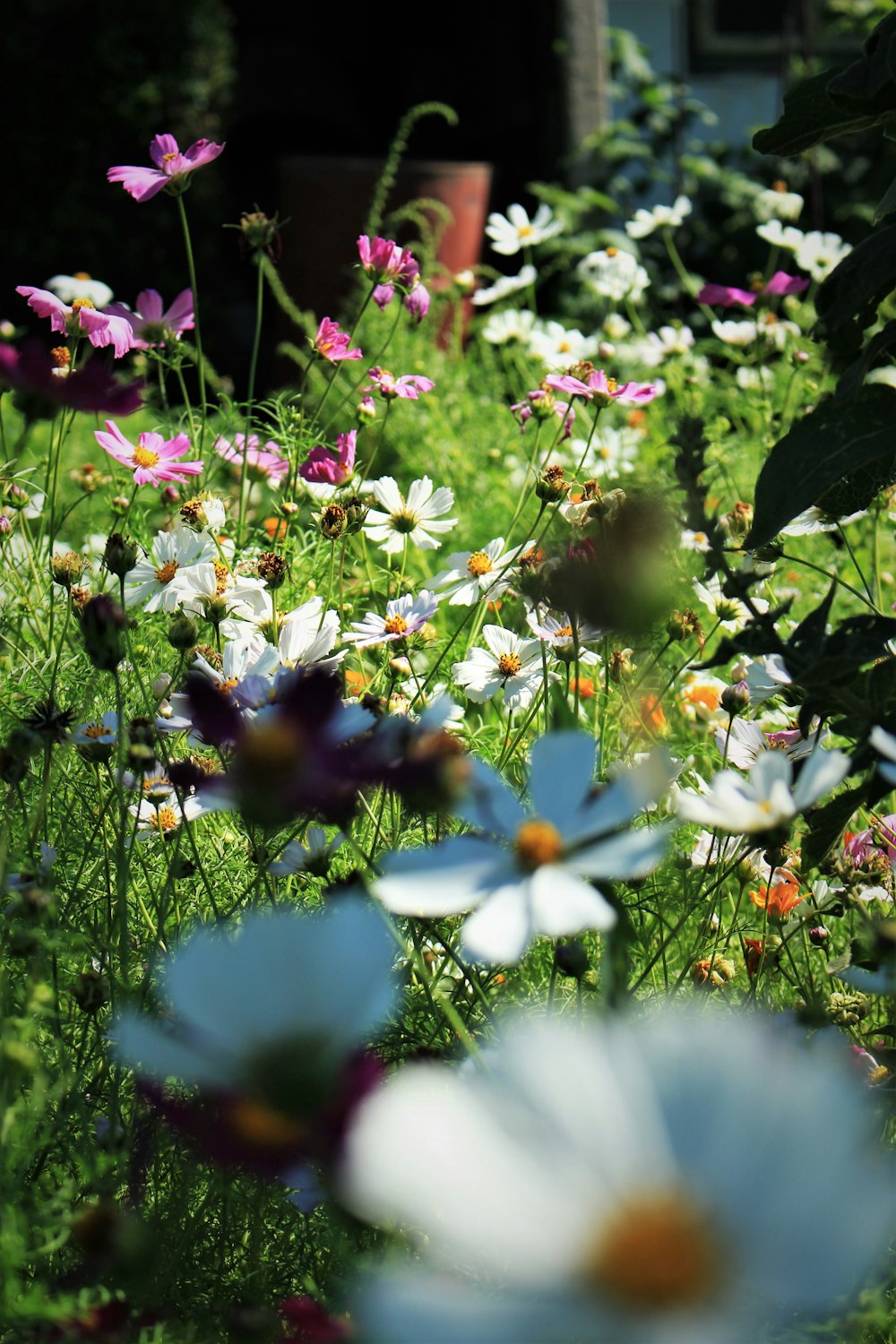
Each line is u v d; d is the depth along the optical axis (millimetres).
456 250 5184
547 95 6367
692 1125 489
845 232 6035
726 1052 501
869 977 1109
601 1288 475
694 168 5973
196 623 1718
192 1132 741
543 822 930
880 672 1264
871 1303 1073
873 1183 476
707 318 5371
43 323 5898
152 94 5902
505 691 1723
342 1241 1169
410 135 7543
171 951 1341
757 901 1506
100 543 2172
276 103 7312
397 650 1694
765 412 3002
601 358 3111
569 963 1205
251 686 1199
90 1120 1241
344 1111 680
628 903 1458
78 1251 1202
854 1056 1286
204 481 2162
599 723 1735
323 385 3139
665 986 1409
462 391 3395
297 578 2041
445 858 924
